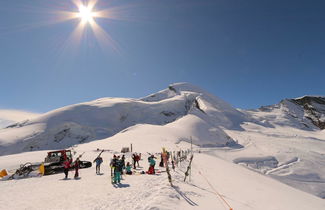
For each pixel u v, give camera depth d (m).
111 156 35.84
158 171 16.92
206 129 106.69
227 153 74.12
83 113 171.00
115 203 7.93
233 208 7.97
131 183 12.00
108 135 144.88
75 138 134.00
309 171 60.72
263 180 20.70
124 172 16.34
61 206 8.07
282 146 93.31
